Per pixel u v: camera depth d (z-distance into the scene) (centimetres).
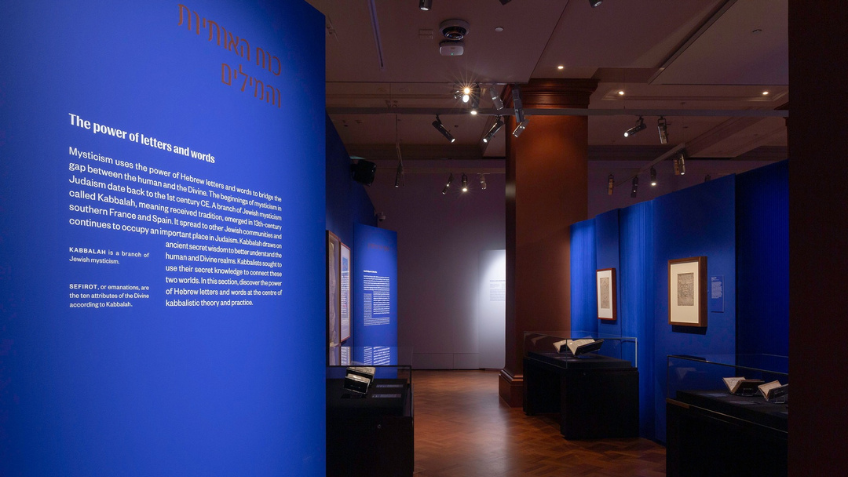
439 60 589
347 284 731
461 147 1159
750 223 446
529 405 703
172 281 166
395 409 336
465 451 530
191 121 174
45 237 133
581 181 775
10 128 128
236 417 187
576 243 750
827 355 165
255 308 198
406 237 1260
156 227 161
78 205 141
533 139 776
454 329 1241
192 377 171
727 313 465
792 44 182
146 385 157
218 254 182
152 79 162
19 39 130
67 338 137
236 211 190
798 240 178
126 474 150
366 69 614
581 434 575
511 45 551
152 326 159
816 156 171
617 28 560
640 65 658
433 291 1248
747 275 448
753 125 919
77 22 143
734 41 572
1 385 124
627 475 456
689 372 381
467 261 1252
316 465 232
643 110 719
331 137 611
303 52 228
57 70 138
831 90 166
